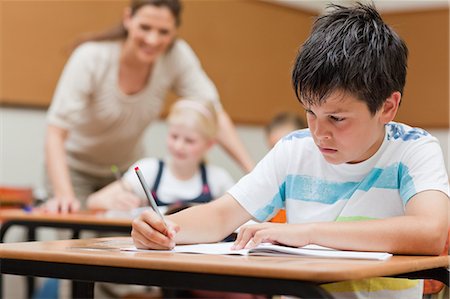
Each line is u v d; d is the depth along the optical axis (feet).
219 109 11.80
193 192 10.31
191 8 15.61
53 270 4.06
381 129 4.73
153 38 10.53
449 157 17.40
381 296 4.88
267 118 17.24
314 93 4.38
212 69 16.05
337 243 4.30
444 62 17.46
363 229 4.33
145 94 11.27
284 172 5.20
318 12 18.10
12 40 13.00
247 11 16.70
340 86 4.31
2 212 9.40
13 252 4.13
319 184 5.08
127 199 9.79
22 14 13.11
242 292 3.46
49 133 10.63
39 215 8.87
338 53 4.38
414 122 17.72
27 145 13.30
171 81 11.60
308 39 4.63
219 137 11.68
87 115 11.09
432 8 17.51
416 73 17.67
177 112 10.39
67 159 11.59
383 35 4.58
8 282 12.79
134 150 12.01
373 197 4.91
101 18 14.12
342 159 4.54
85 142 11.47
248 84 16.80
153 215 4.52
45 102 13.44
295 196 5.13
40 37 13.33
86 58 10.70
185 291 10.82
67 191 10.31
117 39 10.91
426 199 4.53
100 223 8.41
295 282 3.32
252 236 4.39
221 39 16.21
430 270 4.44
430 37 17.57
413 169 4.75
